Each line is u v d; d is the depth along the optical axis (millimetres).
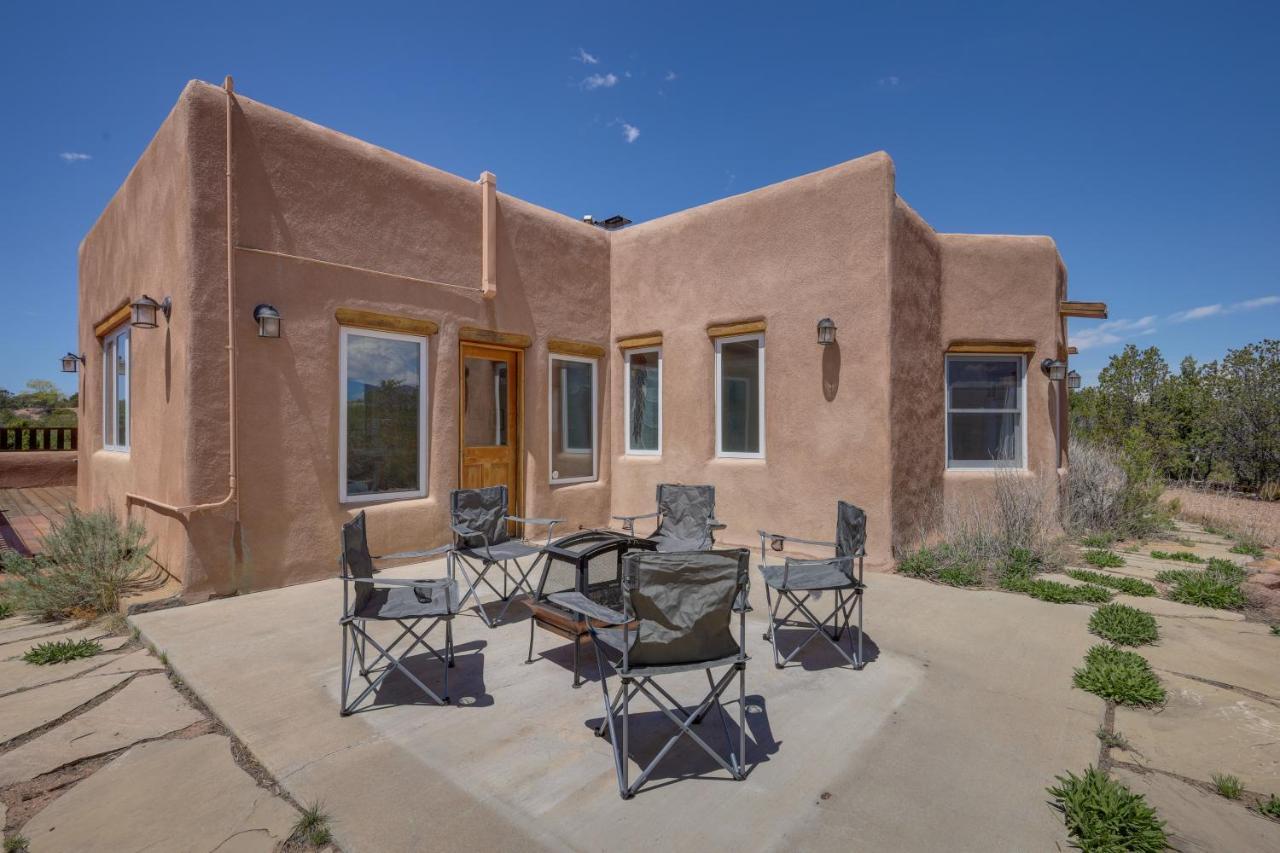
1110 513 8062
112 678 3479
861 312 6250
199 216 4781
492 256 6855
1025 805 2273
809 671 3604
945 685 3396
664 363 7895
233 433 4934
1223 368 14469
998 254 7473
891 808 2248
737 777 2426
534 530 7430
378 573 5824
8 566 4730
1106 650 3748
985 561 6117
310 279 5445
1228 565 5855
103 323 6980
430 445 6418
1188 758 2627
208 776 2467
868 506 6211
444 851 1990
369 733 2793
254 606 4699
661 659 2451
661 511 5938
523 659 3744
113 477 6543
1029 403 7621
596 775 2463
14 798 2299
